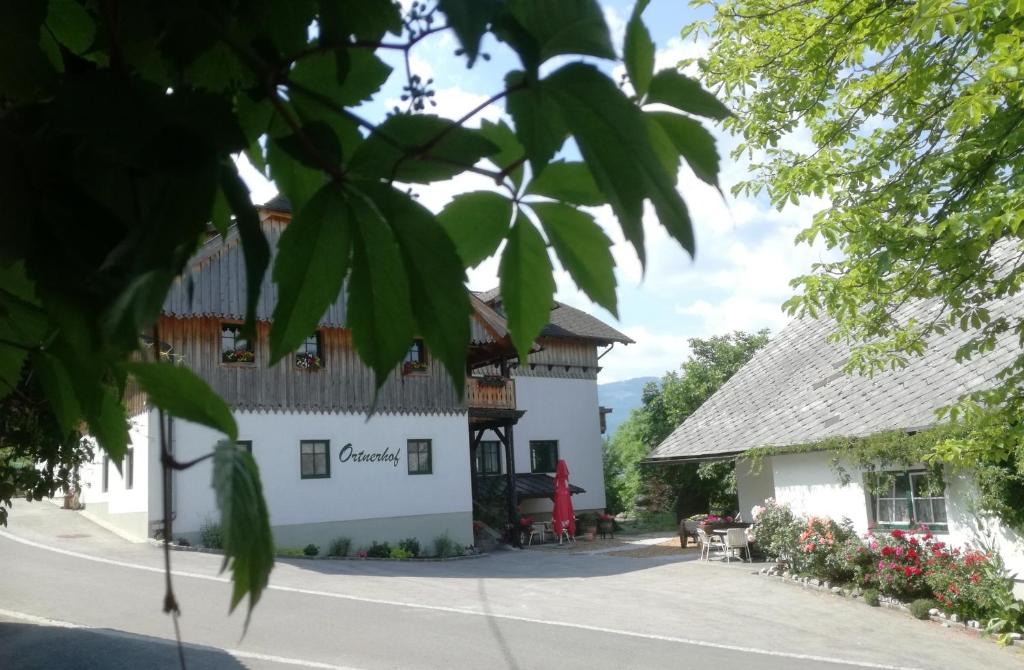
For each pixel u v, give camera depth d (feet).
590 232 2.41
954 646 35.01
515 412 79.36
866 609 42.70
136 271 1.57
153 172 1.72
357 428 68.44
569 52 1.83
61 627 35.24
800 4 22.45
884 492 46.70
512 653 33.37
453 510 73.26
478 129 2.09
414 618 39.68
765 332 119.03
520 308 2.55
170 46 2.01
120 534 64.49
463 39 1.61
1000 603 36.86
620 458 125.08
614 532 98.17
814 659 32.71
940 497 44.32
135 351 1.59
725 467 91.66
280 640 34.71
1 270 2.37
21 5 2.05
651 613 41.88
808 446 50.60
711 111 2.10
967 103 18.58
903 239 21.04
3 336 2.56
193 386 1.72
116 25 1.99
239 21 2.17
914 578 42.22
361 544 67.82
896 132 22.77
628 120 1.82
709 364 117.50
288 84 2.09
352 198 2.04
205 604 40.11
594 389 97.40
